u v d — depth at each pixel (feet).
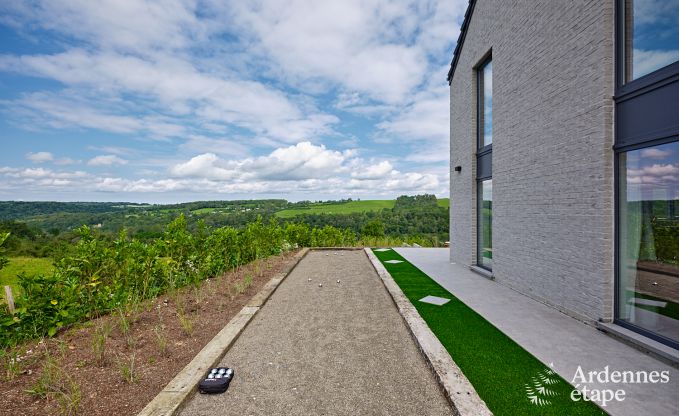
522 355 10.46
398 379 9.46
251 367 10.31
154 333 12.69
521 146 18.47
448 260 31.55
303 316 15.34
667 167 10.80
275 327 13.91
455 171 29.76
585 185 13.47
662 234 10.98
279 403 8.32
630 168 12.10
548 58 15.94
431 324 13.46
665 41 10.68
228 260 25.67
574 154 14.14
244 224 31.73
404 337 12.67
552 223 15.70
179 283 19.86
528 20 17.70
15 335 11.18
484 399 8.04
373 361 10.63
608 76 12.46
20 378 9.18
